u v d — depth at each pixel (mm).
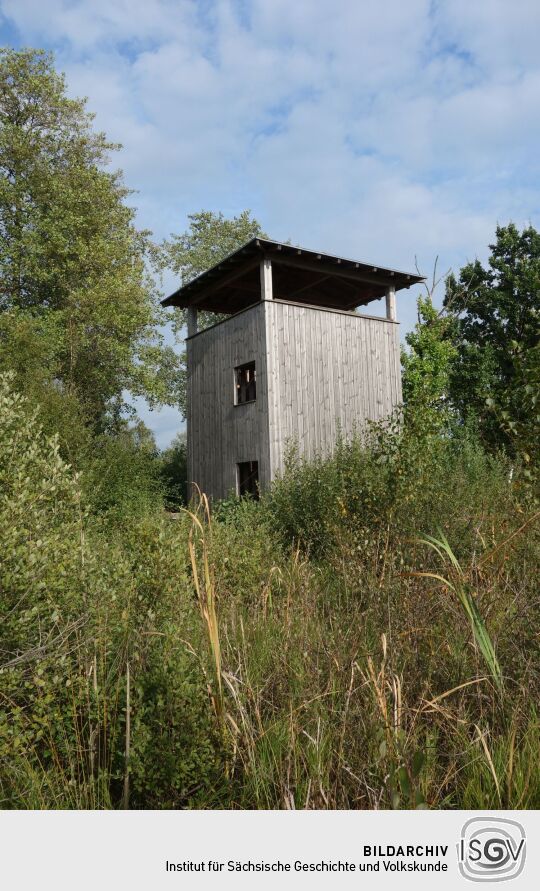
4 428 4102
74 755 3176
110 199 28062
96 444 17000
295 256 15695
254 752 3064
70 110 27953
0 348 18359
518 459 4570
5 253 25984
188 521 5758
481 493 8375
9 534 3326
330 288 19141
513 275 28781
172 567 4066
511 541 4477
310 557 8195
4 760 2990
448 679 3588
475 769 2871
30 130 27859
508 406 4555
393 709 2932
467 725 3189
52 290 27797
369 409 16625
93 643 3553
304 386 15586
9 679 3096
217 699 3115
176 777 2885
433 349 23391
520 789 2709
